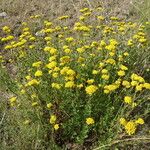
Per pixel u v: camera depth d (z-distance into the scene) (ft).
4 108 2.44
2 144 2.13
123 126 2.18
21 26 3.63
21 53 2.75
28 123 2.15
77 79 2.42
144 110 2.41
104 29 2.95
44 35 3.37
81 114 2.22
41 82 2.34
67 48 2.60
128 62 2.73
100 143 2.08
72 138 2.21
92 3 3.99
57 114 2.27
